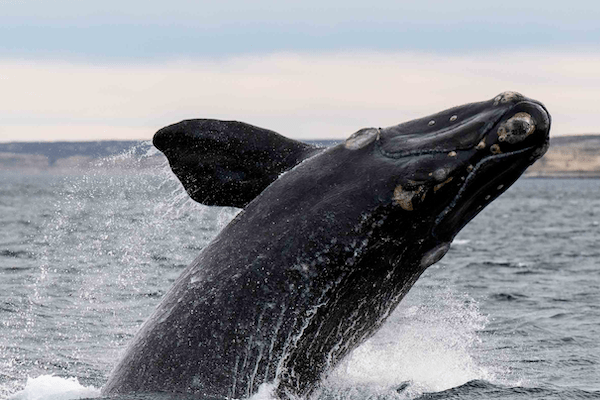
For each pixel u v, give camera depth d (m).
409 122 39.66
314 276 37.97
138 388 37.97
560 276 127.81
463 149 36.88
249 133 42.56
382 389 44.69
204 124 42.41
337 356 41.06
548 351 64.69
